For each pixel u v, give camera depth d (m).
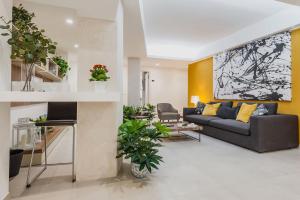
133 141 2.06
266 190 1.79
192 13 3.66
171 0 3.18
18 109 3.06
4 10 1.52
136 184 1.93
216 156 2.85
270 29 3.75
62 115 2.55
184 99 8.79
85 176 2.04
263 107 3.56
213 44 5.55
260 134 3.00
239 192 1.76
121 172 2.24
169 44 5.92
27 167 2.37
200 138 4.12
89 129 2.05
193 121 4.98
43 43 1.76
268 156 2.85
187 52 6.60
